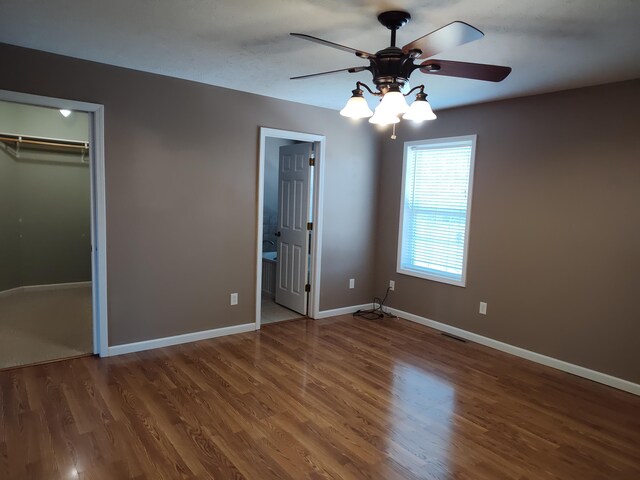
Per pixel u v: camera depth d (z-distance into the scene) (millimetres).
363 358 3736
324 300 4926
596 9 2053
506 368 3621
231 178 4039
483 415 2824
